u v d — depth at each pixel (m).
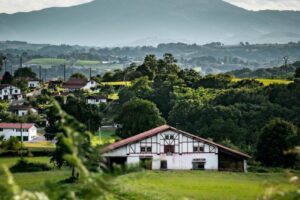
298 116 135.00
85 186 6.24
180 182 70.31
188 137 93.75
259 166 97.81
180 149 93.50
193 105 143.88
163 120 128.50
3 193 5.66
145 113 126.31
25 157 112.50
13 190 5.65
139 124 125.81
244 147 117.19
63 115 6.33
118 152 92.38
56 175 76.75
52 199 6.11
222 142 110.12
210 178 77.69
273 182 6.90
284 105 144.12
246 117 136.25
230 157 93.50
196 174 84.00
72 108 137.88
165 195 48.38
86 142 6.39
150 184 61.53
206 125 129.88
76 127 6.35
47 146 132.12
